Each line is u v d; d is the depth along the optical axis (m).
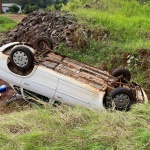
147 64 9.20
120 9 14.48
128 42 10.35
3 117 5.57
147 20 12.29
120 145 4.76
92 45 10.01
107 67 9.37
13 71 6.94
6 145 4.70
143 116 5.50
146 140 4.77
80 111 5.66
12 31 12.11
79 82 6.64
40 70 6.72
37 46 8.07
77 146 4.79
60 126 5.23
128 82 7.36
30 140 4.82
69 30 10.55
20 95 7.04
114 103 6.37
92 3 15.21
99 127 5.12
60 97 6.67
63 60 7.42
